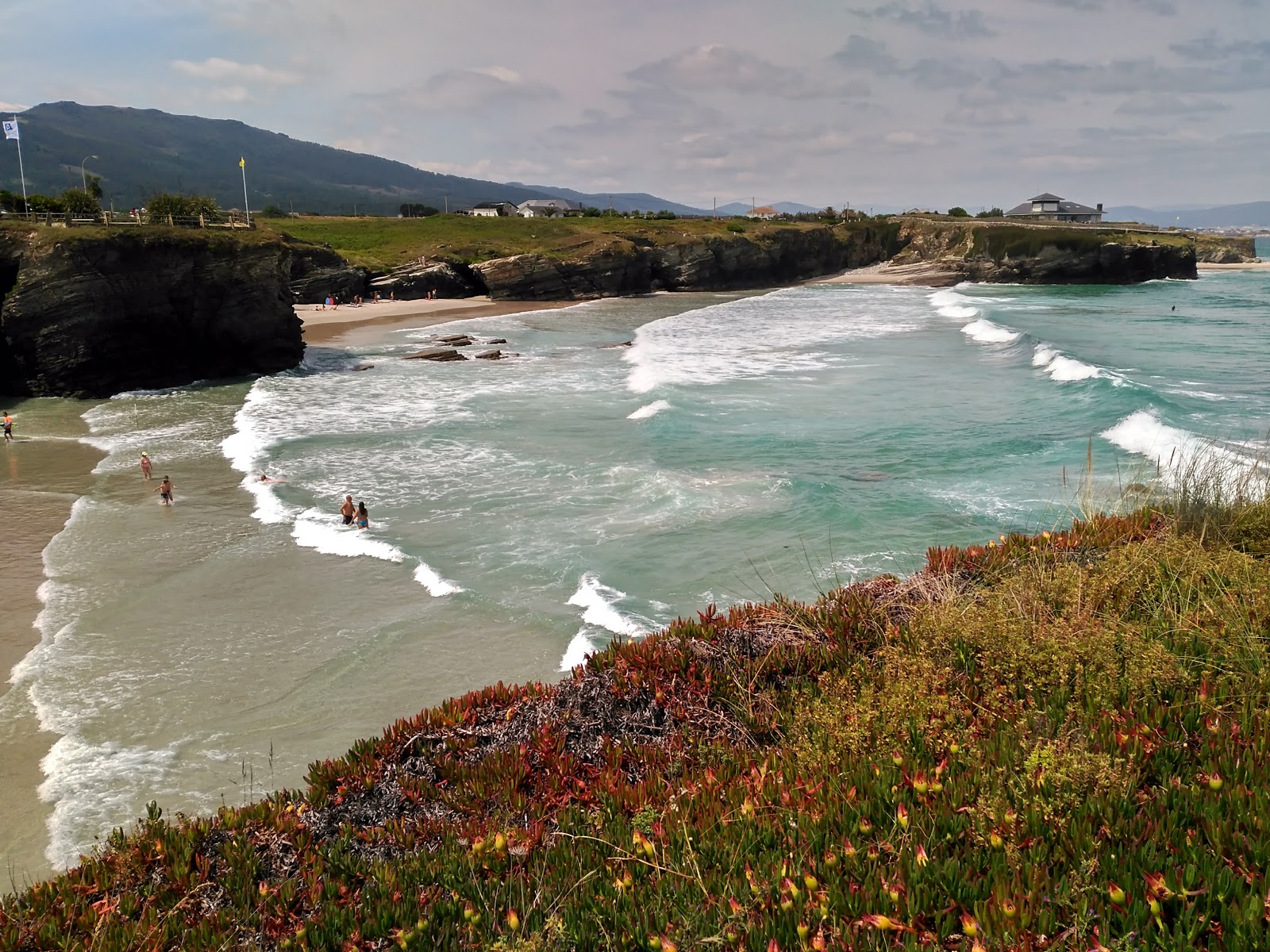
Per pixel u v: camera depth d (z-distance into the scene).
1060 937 3.79
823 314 72.06
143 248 44.94
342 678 14.91
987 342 51.94
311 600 18.12
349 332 66.38
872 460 26.20
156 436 34.22
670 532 20.81
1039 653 6.96
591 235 111.94
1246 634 6.83
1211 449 21.75
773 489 23.19
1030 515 20.59
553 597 17.78
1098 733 5.65
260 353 49.44
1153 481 13.37
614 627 16.12
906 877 4.44
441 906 4.88
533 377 44.75
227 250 47.72
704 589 17.69
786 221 143.88
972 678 6.99
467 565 19.59
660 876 4.87
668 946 4.12
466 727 7.75
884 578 9.99
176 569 19.91
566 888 4.96
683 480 24.66
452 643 16.05
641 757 7.15
